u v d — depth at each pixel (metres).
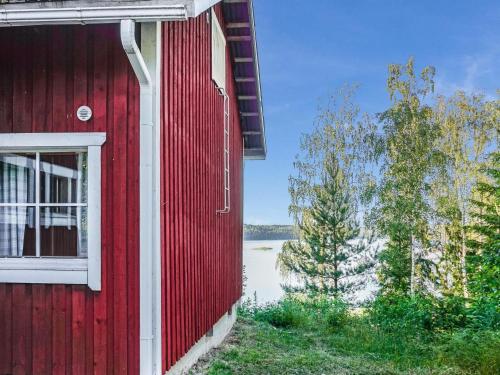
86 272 4.61
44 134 4.67
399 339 9.77
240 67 10.41
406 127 20.38
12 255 4.76
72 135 4.65
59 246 4.74
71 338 4.62
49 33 4.76
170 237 5.24
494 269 13.56
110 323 4.57
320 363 7.63
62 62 4.73
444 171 20.19
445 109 22.25
